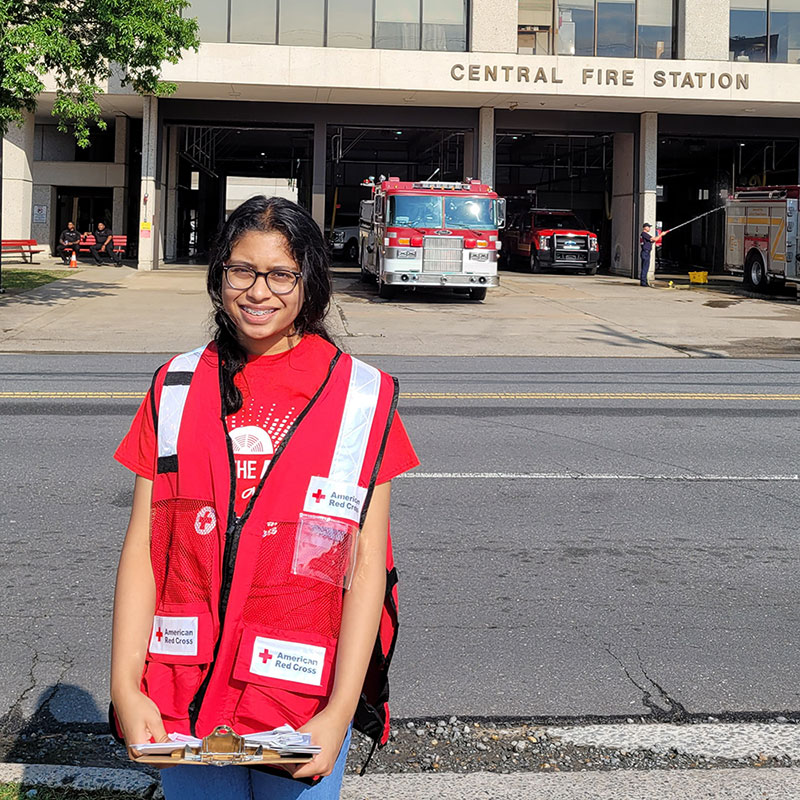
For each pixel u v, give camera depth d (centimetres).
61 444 941
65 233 3569
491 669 488
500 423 1084
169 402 231
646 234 3306
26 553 639
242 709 218
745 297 2902
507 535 699
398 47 3238
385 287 2678
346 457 226
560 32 3294
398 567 630
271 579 220
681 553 668
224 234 232
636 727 431
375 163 5059
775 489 831
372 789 373
